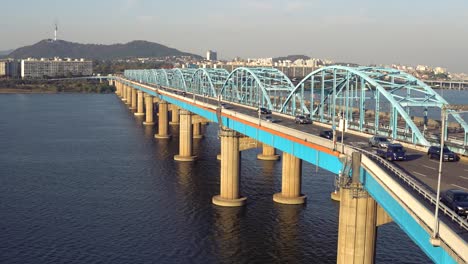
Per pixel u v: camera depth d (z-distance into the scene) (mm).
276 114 95250
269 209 73500
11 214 70938
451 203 32000
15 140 135750
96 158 112000
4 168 100375
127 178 93062
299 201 76438
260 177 93250
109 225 66625
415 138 58844
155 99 193625
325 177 94438
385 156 49625
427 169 45094
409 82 68875
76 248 58781
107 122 183125
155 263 54906
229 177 76812
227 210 73125
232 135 77000
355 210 44188
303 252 57656
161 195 81250
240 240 61344
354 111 137000
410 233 31859
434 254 28031
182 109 118688
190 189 85125
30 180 90750
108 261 55281
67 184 88188
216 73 151375
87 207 74500
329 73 84750
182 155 111500
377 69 71562
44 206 74875
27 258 55844
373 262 45281
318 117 91312
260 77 112625
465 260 23562
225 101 122375
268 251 57969
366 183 42219
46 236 62500
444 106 29375
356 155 42781
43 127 164250
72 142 134000
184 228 65625
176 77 197625
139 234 63438
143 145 131375
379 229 66500
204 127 167750
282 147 63094
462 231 26781
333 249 58469
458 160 49812
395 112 60688
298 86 88938
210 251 58062
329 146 50438
